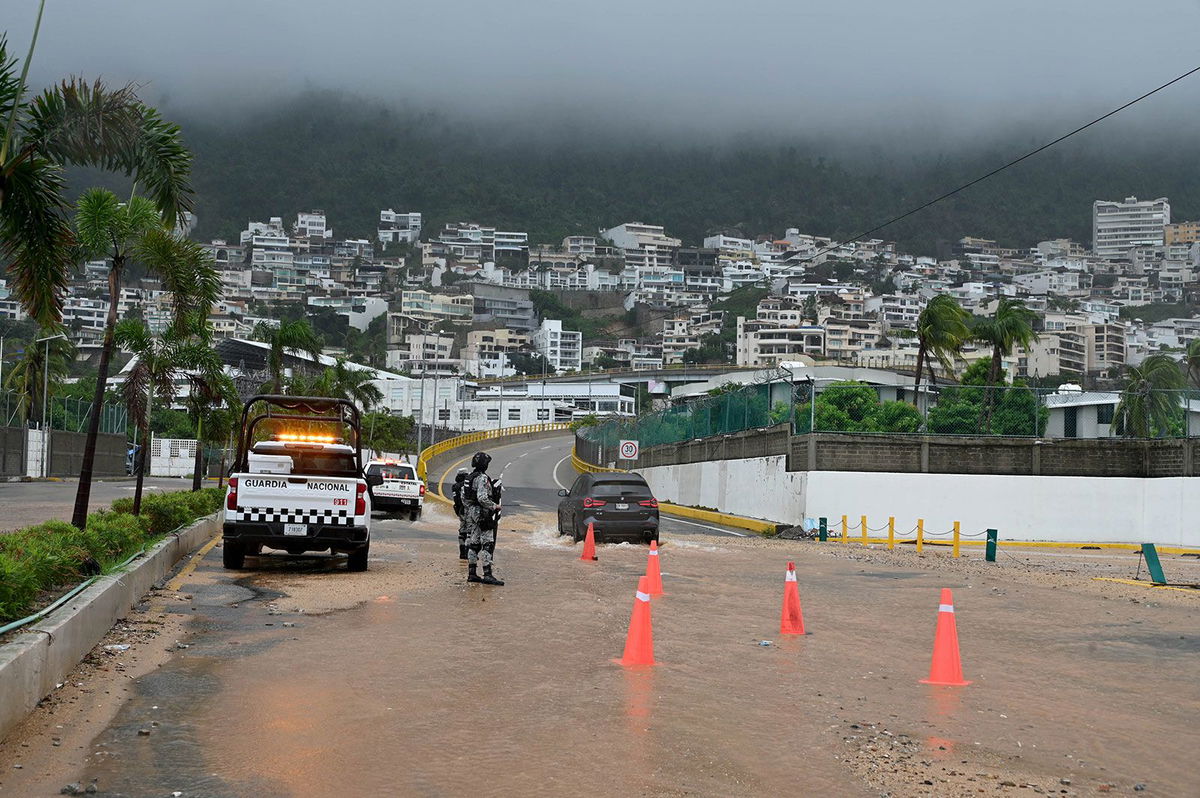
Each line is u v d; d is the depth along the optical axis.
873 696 9.12
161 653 9.90
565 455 98.44
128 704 7.95
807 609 14.66
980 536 34.25
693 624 12.83
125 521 16.98
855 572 20.55
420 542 24.11
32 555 10.85
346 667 9.55
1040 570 22.66
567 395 176.62
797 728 7.90
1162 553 31.81
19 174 11.96
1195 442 33.47
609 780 6.46
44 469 59.69
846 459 34.41
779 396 39.09
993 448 34.59
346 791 6.14
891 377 81.94
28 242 12.23
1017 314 54.91
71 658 8.79
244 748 6.94
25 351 76.75
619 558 21.59
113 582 11.09
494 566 18.78
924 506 34.28
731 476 42.97
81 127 12.92
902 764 7.02
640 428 62.06
